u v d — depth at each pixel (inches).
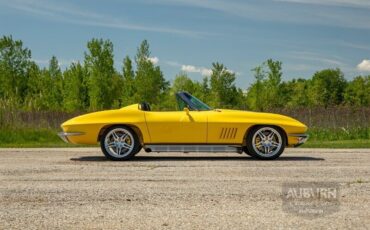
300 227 160.1
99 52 1707.7
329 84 3432.6
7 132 657.6
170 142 368.5
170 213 180.1
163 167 316.8
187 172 290.5
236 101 2010.3
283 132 371.9
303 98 3080.7
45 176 274.2
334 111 858.8
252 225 162.9
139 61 1781.5
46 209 187.0
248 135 370.6
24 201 201.9
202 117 369.1
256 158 378.3
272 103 1963.6
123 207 190.2
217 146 370.3
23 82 2037.4
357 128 784.3
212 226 161.8
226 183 246.8
